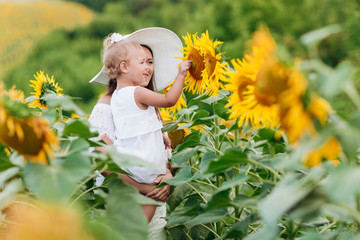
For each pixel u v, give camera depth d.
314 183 1.08
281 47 1.04
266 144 1.60
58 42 25.91
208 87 2.09
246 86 1.28
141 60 2.37
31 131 1.15
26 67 24.64
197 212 1.63
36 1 31.53
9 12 31.05
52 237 0.89
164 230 2.17
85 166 1.15
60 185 1.10
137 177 2.11
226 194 1.35
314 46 0.99
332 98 1.02
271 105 1.16
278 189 1.04
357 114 1.00
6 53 27.83
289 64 1.02
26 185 1.36
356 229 1.32
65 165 1.16
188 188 2.18
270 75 1.06
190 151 2.01
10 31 29.95
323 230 1.46
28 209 1.36
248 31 18.56
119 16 27.62
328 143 1.00
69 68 23.45
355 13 14.33
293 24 18.06
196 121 2.15
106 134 2.26
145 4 28.14
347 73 0.92
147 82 2.41
